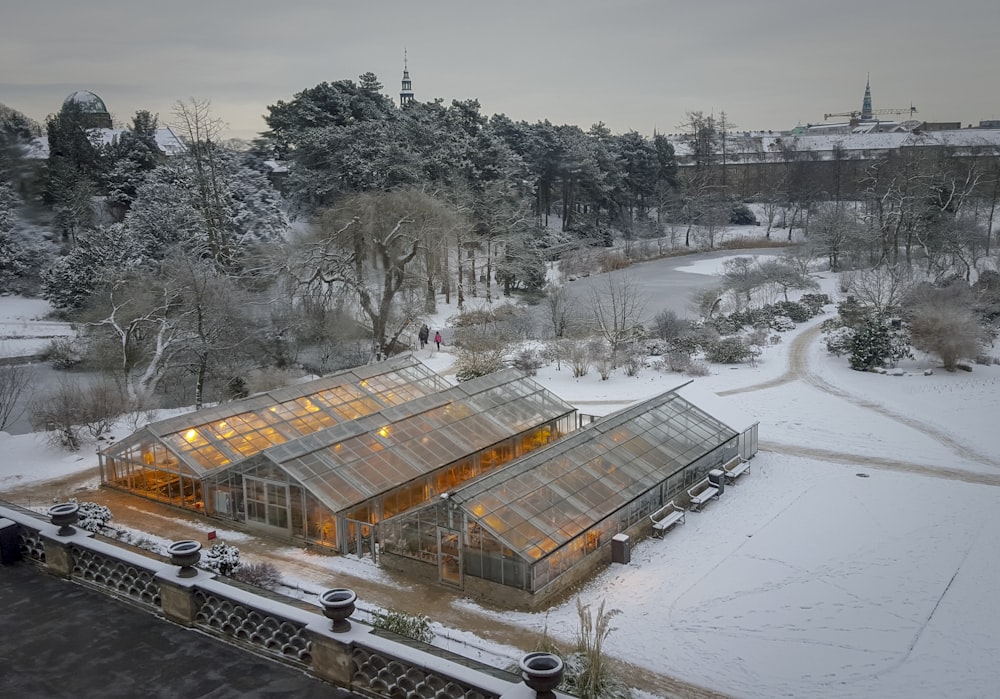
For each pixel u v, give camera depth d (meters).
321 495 28.86
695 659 21.12
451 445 36.09
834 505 32.38
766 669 20.58
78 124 89.75
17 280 77.56
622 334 59.16
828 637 22.12
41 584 13.84
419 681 10.40
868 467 36.94
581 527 26.77
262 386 49.78
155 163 89.88
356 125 75.94
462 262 81.69
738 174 160.62
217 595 12.09
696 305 75.00
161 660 11.34
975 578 25.48
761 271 80.44
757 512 32.03
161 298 52.78
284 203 88.69
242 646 11.78
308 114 78.50
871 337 54.34
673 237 117.75
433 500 25.75
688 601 24.56
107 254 69.12
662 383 52.53
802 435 41.94
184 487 32.34
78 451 38.97
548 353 58.34
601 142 116.44
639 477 31.28
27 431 44.47
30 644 11.79
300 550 28.92
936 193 91.31
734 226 133.62
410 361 44.44
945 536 28.86
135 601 13.16
